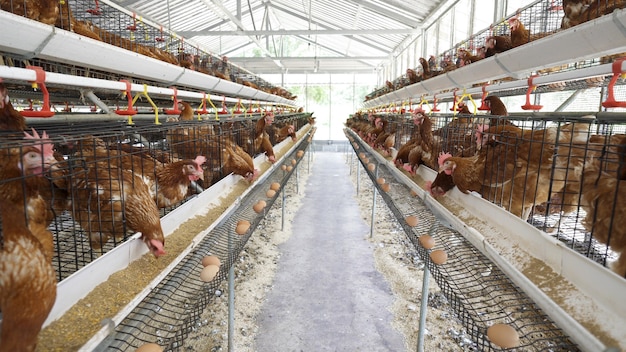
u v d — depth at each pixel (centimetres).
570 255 132
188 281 183
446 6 910
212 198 305
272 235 597
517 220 176
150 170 241
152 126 259
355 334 336
